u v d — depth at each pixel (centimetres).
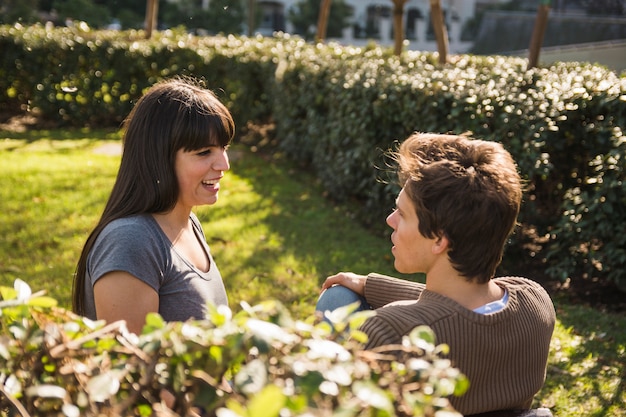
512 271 548
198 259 225
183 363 115
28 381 113
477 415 178
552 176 584
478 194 172
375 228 643
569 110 545
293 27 2145
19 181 721
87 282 211
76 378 115
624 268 489
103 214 215
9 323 126
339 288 226
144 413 113
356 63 765
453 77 588
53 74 1101
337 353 110
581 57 1063
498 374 178
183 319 210
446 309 174
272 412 86
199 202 216
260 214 654
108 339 118
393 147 622
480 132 535
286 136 915
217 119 212
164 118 208
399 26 848
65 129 1093
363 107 636
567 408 359
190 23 1970
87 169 789
